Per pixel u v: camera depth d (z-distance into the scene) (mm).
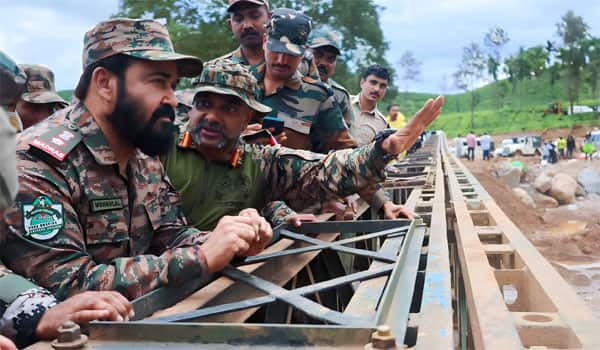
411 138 3193
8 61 2650
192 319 2008
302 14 4676
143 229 2693
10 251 2143
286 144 4758
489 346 1675
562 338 1857
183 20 20531
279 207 3438
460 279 3928
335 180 3363
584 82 90062
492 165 36812
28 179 2186
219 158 3404
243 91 3293
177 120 3865
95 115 2502
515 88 99000
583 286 9711
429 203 4953
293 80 4734
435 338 1680
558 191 25281
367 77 7945
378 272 2385
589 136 50750
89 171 2422
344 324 1845
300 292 2201
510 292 8016
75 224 2301
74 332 1713
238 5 4996
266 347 1690
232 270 2516
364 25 26516
